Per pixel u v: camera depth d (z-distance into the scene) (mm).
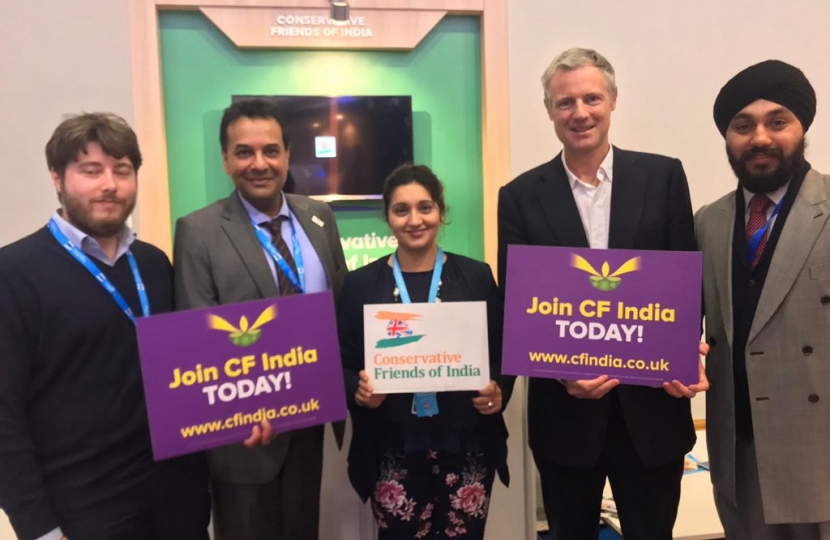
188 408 1274
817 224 1405
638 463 1532
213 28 2184
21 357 1203
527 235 1572
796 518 1410
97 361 1261
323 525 2102
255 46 2164
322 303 1354
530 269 1420
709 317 1583
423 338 1499
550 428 1554
